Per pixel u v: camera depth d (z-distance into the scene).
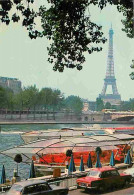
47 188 23.25
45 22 17.19
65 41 17.98
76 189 31.06
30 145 44.75
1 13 14.75
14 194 21.89
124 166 43.44
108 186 29.75
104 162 49.19
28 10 15.70
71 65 18.77
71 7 16.75
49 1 16.84
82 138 48.34
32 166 36.41
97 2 16.70
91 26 17.73
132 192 28.64
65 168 43.19
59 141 45.69
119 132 76.75
